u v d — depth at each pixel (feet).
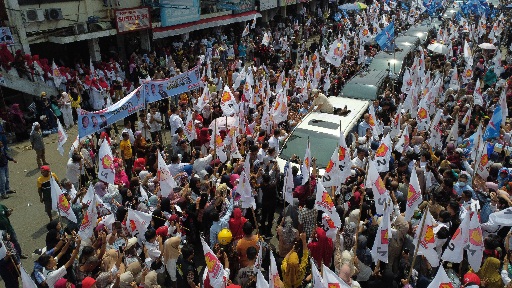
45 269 21.30
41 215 35.19
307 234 26.03
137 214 24.89
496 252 24.41
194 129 38.06
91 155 37.76
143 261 24.68
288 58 76.48
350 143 39.37
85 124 33.14
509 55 77.46
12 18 54.95
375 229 25.27
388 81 55.11
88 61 71.05
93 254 22.21
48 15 58.23
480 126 32.60
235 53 84.43
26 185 39.83
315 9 134.41
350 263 22.08
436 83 49.42
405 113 43.45
